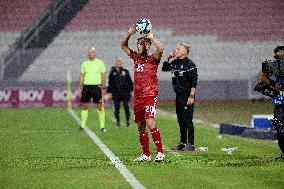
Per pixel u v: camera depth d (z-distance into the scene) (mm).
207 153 38688
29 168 30203
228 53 120188
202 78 117750
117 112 63406
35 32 119312
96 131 57125
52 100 101562
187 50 41562
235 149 39312
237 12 124188
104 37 120312
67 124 65688
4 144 44031
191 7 124438
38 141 46469
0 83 106125
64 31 120125
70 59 117438
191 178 26484
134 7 123812
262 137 49062
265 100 109625
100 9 122500
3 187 24188
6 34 119562
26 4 122375
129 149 40781
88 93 57781
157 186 24156
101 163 32281
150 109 32969
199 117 75938
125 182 25250
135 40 119875
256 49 120812
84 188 23766
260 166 30953
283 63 33406
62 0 121875
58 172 28609
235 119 72625
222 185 24516
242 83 109750
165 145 45062
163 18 123375
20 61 115250
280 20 124000
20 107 100125
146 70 33125
